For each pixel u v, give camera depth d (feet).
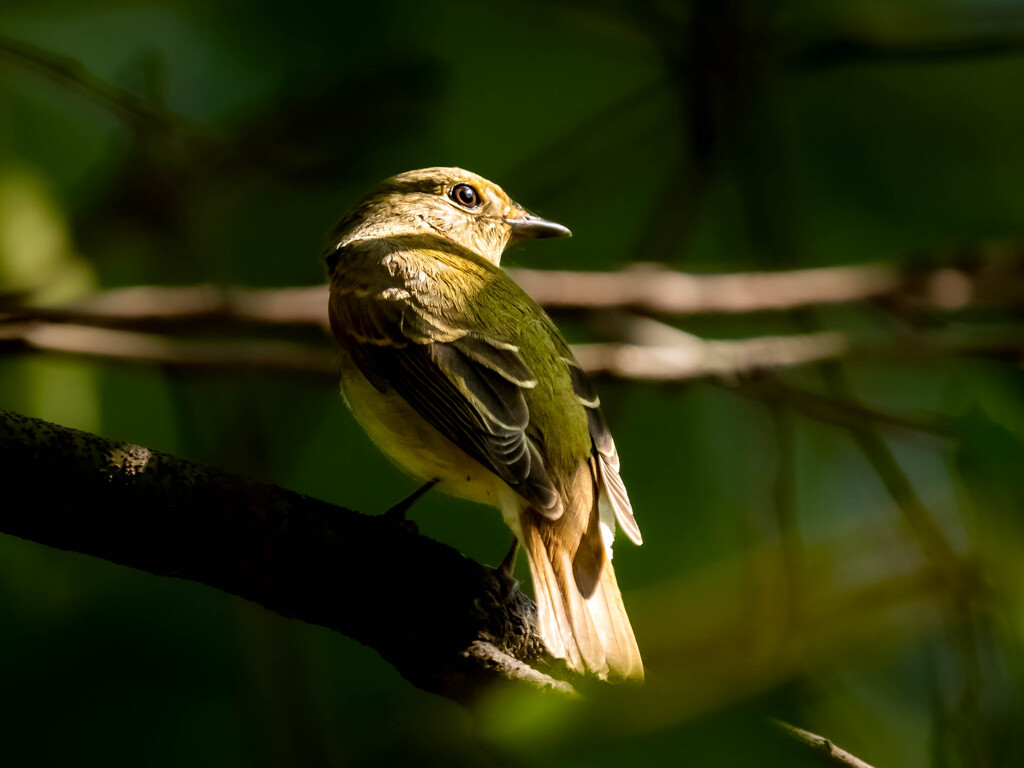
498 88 41.09
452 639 20.63
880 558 39.29
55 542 18.71
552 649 21.36
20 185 36.58
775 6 40.27
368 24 40.19
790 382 41.24
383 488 37.22
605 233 41.98
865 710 34.81
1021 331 33.86
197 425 34.81
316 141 38.24
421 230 33.45
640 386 36.76
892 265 38.29
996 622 20.59
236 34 40.06
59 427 18.56
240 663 30.76
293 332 39.86
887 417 33.27
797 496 40.70
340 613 20.29
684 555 37.24
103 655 33.06
